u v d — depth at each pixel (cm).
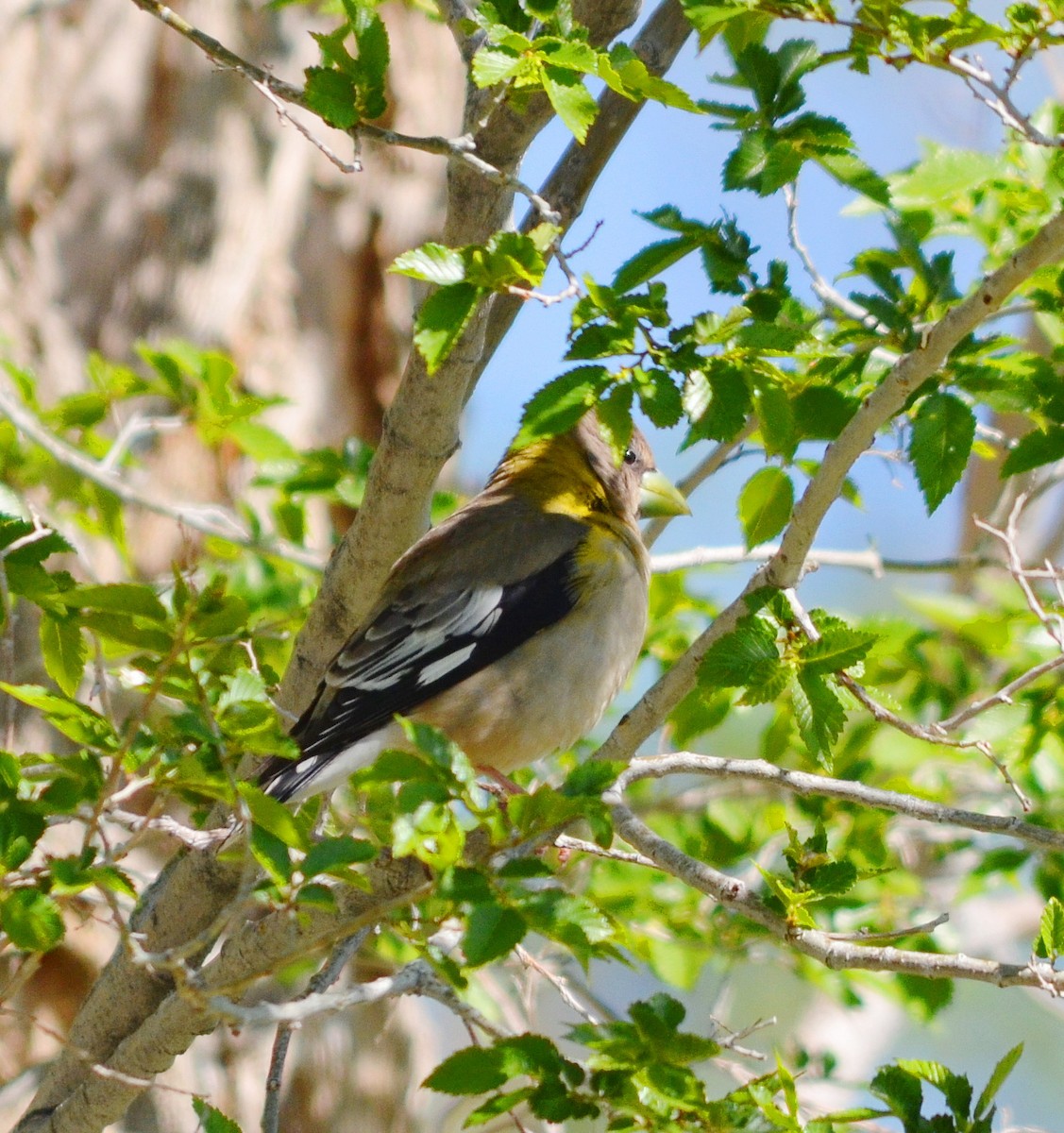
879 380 983
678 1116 774
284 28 1596
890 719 874
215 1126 789
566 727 1095
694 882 850
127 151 1537
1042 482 1365
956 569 1297
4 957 1330
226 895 959
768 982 1959
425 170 1648
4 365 1256
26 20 1531
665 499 1221
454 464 1705
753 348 802
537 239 782
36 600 891
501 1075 759
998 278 753
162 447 1492
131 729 755
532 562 1097
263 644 1203
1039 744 1245
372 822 794
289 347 1569
